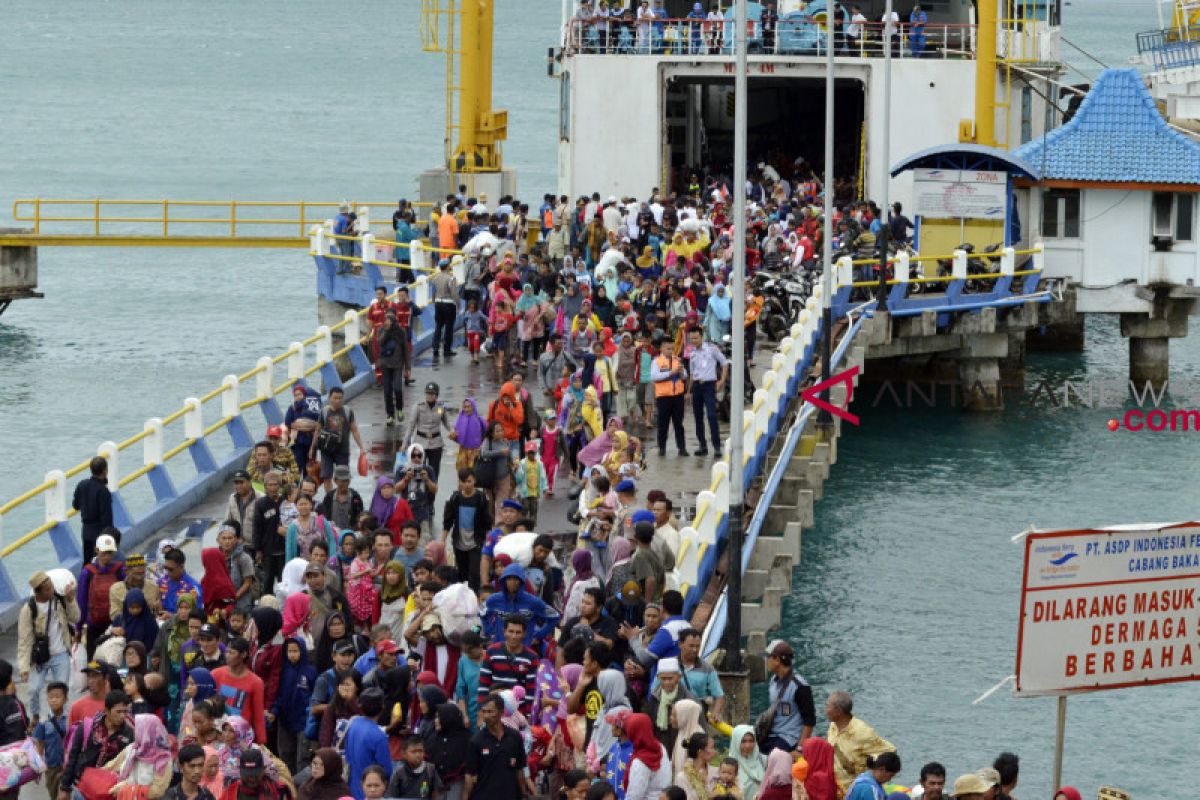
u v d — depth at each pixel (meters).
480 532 81.81
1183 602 57.56
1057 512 127.12
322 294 172.00
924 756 85.19
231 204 194.38
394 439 112.19
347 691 61.69
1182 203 165.38
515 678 63.94
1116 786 82.50
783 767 59.31
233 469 107.75
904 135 180.00
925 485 135.12
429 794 58.41
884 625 102.50
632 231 156.62
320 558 68.06
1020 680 56.78
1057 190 166.00
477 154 191.50
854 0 196.12
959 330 156.38
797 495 111.19
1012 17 183.25
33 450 150.50
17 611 83.00
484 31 193.50
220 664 65.44
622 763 58.03
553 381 111.88
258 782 57.31
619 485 79.75
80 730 60.12
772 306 142.88
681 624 65.00
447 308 133.75
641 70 180.38
